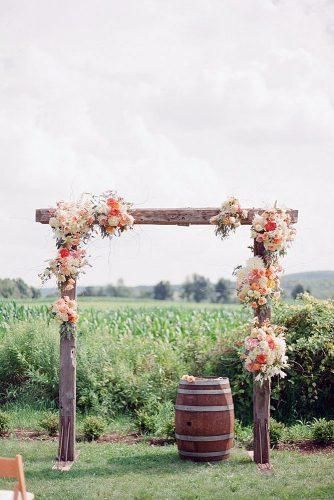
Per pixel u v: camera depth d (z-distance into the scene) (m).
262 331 9.42
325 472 8.92
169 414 12.82
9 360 15.17
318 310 13.77
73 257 9.70
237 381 13.24
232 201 9.67
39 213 9.95
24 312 19.30
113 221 9.69
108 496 7.88
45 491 8.05
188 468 9.26
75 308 9.72
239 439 11.29
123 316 22.70
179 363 14.84
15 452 10.34
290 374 13.23
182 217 9.89
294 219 9.77
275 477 8.70
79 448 10.77
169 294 65.69
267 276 9.56
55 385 14.42
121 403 14.02
